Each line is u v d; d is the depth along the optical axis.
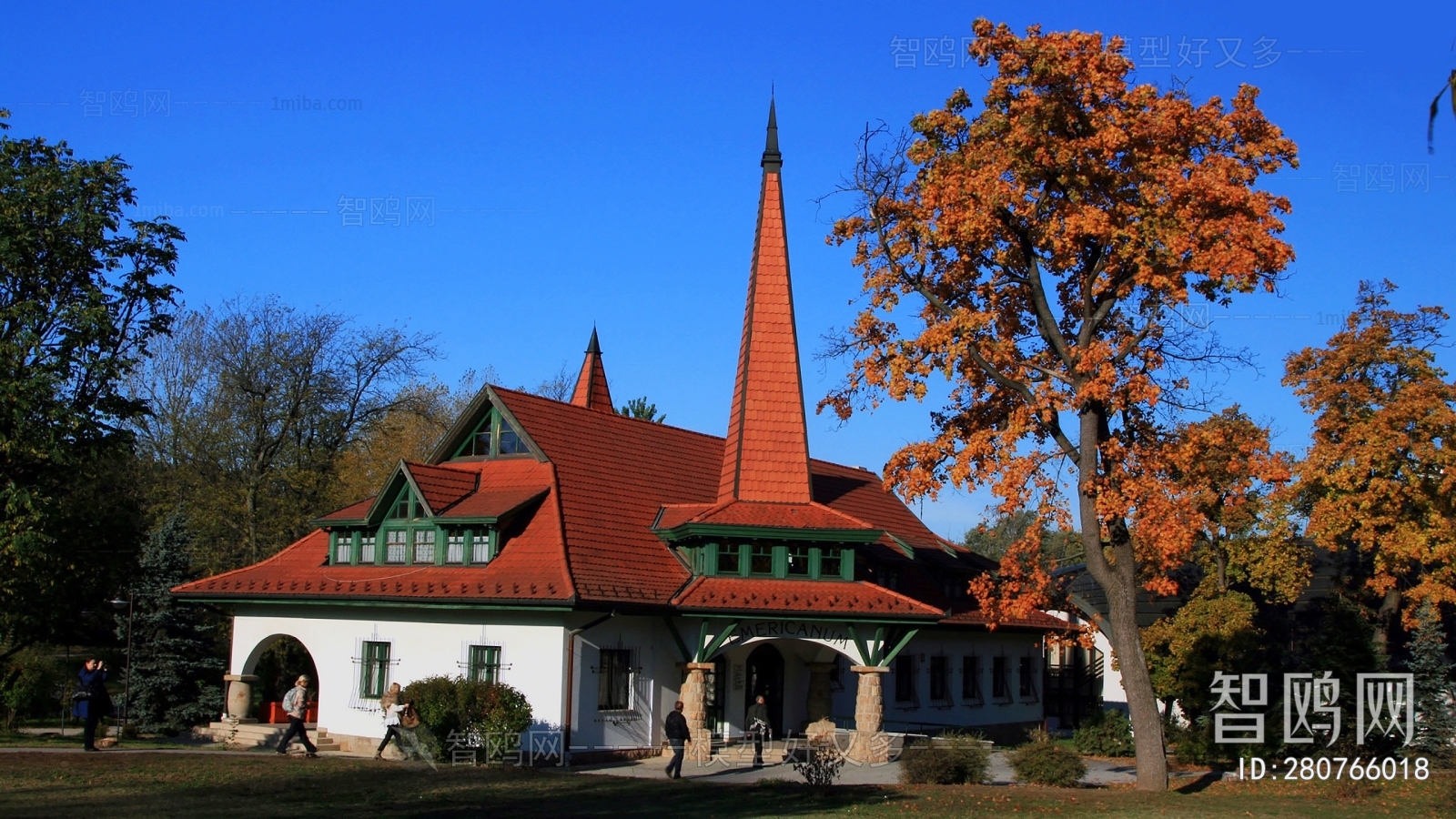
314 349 51.28
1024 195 22.64
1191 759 30.52
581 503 31.45
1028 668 42.91
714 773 27.00
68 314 31.89
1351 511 35.47
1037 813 20.12
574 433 34.09
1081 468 23.86
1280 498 38.38
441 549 30.52
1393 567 35.62
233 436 49.75
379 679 30.44
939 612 29.42
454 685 27.03
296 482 48.34
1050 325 24.00
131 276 33.75
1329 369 40.69
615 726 28.83
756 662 34.09
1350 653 31.03
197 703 35.88
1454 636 41.47
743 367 33.19
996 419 25.16
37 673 34.66
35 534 30.23
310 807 18.91
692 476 37.22
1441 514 34.56
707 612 29.23
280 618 32.56
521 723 26.81
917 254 24.17
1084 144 21.92
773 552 31.20
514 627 28.33
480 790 21.83
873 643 29.98
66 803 18.64
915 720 35.88
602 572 29.19
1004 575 24.25
